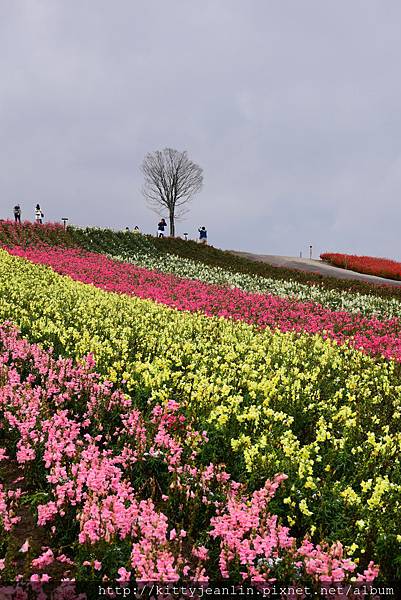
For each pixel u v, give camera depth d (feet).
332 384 33.55
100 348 33.53
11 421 22.48
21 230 119.75
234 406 24.73
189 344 37.55
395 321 68.90
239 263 123.65
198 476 18.93
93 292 65.21
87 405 25.04
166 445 20.47
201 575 13.98
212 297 76.48
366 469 20.35
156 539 15.12
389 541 15.81
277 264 139.03
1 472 21.13
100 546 15.07
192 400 25.34
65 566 15.62
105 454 20.66
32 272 75.82
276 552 14.87
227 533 15.42
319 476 20.65
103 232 131.95
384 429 24.59
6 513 17.25
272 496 17.57
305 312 71.41
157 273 99.66
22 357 31.30
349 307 79.61
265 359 36.37
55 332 38.09
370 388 34.01
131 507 16.11
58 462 18.74
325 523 17.29
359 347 49.37
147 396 26.53
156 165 203.10
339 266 145.07
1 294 54.90
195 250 132.57
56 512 16.93
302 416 26.32
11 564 15.08
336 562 14.24
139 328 45.47
